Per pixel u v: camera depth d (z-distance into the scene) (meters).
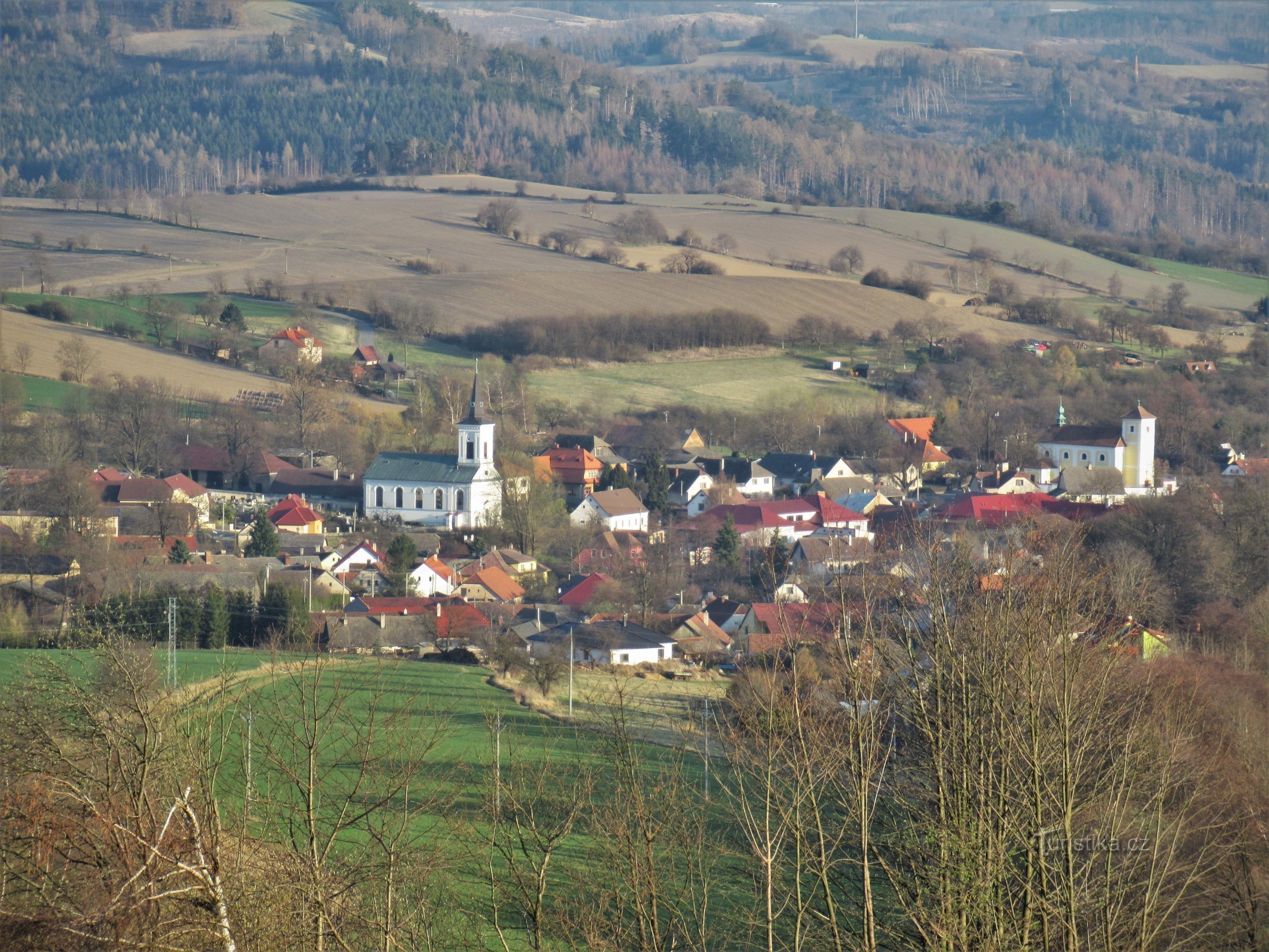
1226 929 164.75
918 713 152.75
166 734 135.50
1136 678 182.88
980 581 169.12
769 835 137.12
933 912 135.62
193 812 115.31
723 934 146.38
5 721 132.00
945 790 139.62
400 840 146.50
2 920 122.62
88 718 134.50
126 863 118.12
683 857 153.38
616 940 137.50
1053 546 176.38
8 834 126.94
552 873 155.25
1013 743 149.25
